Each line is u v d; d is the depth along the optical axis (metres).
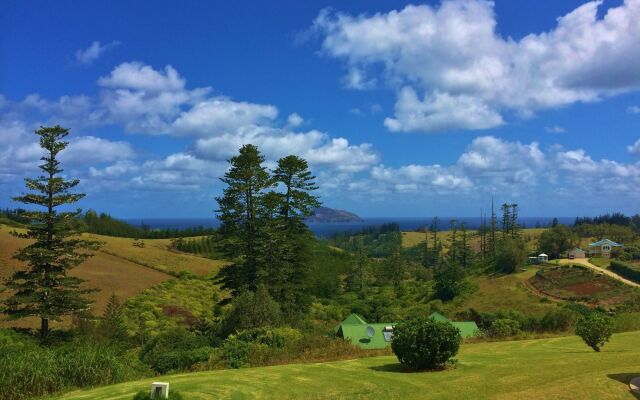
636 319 32.59
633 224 164.25
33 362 16.55
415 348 16.62
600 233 131.25
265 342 23.23
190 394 14.30
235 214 45.81
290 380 15.91
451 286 82.25
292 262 48.91
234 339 24.08
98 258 76.44
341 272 100.69
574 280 76.75
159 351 25.33
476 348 23.81
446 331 16.72
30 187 33.38
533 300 70.69
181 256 94.69
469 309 71.50
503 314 54.62
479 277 93.19
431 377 15.57
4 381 15.54
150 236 138.88
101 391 15.37
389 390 14.26
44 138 33.47
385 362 18.84
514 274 89.06
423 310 72.31
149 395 12.25
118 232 136.38
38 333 33.03
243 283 46.03
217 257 103.44
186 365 20.55
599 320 20.28
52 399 14.98
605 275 75.44
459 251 121.75
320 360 20.77
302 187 49.34
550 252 106.62
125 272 71.06
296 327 29.80
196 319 51.81
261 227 45.44
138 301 55.50
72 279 34.84
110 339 33.38
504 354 20.50
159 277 73.00
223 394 14.31
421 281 101.44
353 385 15.00
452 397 13.22
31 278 33.41
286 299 46.81
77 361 17.25
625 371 14.98
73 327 36.16
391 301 82.69
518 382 14.29
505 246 97.44
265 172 45.69
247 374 16.97
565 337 27.86
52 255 33.62
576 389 13.01
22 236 34.72
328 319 59.12
